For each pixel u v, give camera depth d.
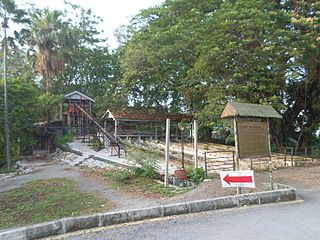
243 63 15.13
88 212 8.52
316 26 15.47
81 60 35.03
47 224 5.04
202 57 15.19
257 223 5.59
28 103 22.69
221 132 23.08
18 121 21.78
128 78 22.56
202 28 16.22
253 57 14.76
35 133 25.92
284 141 22.28
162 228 5.36
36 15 28.88
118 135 22.72
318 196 8.04
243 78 15.45
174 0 20.11
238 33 14.73
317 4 16.44
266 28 14.36
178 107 27.09
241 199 6.92
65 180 13.10
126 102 27.17
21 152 24.30
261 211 6.46
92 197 10.16
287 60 16.05
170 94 27.17
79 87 34.88
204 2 19.17
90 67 35.19
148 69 21.39
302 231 5.11
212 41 14.81
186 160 15.62
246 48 15.01
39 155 23.81
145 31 21.78
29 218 8.50
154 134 24.89
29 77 31.33
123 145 17.69
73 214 8.49
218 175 11.60
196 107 21.27
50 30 29.28
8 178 15.35
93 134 24.30
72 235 5.06
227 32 14.65
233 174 7.31
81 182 12.55
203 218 5.96
